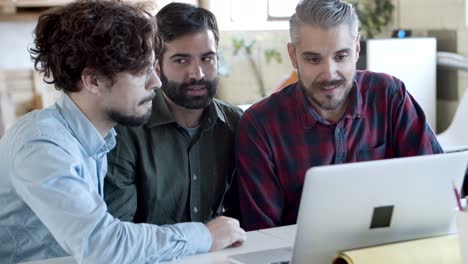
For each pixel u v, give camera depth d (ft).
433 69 13.55
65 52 5.35
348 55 6.85
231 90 14.16
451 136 12.05
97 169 5.93
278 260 5.25
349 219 4.81
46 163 5.12
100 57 5.25
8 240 5.75
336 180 4.61
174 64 6.95
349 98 7.18
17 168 5.24
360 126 7.25
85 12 5.30
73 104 5.56
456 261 4.93
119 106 5.45
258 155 6.98
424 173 4.95
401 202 4.96
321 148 7.11
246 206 6.92
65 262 5.41
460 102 12.34
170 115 7.06
